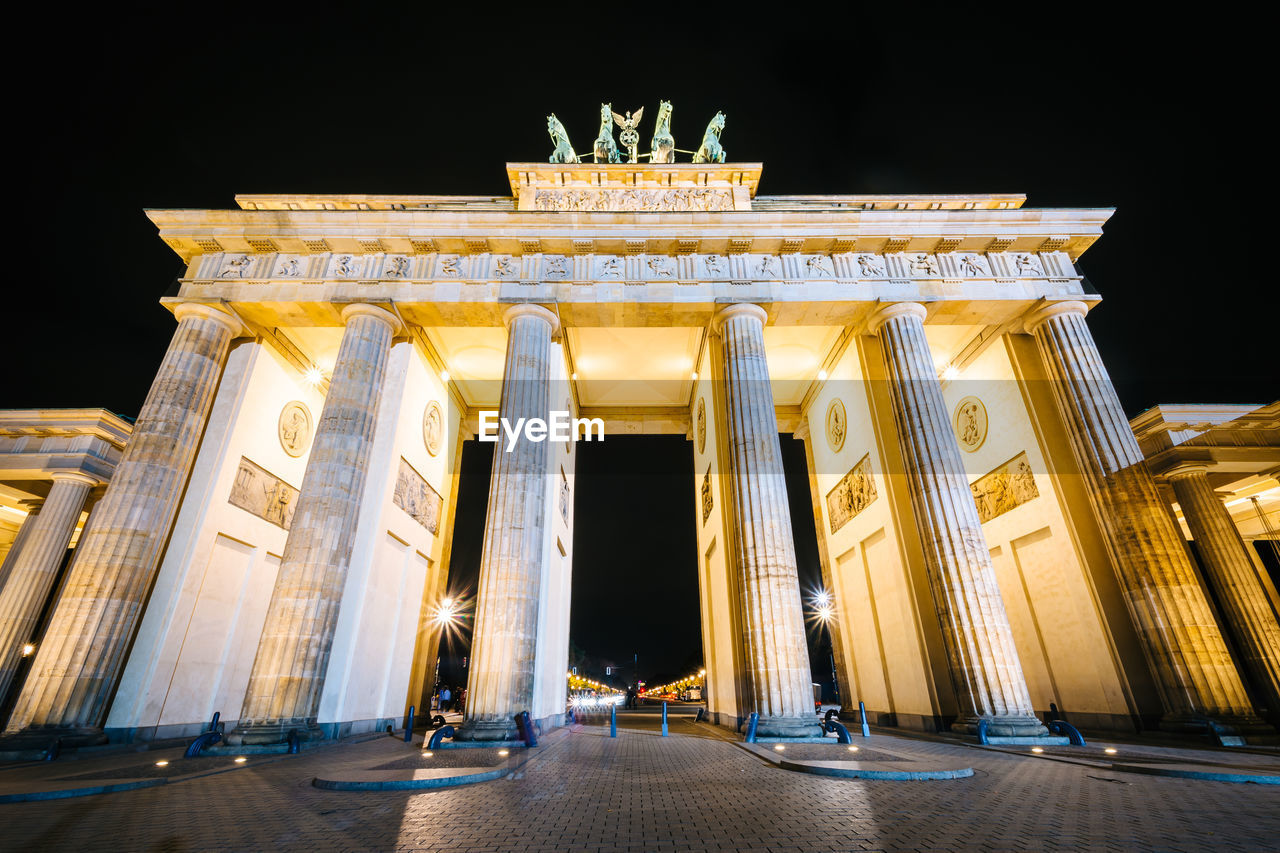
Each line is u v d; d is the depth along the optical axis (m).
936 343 31.19
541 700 22.69
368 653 23.39
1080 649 23.53
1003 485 28.00
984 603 20.25
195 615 22.25
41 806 9.78
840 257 26.12
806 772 12.80
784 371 35.25
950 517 21.53
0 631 27.45
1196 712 19.25
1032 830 7.70
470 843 7.29
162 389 22.70
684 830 7.84
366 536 23.38
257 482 26.03
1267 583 33.19
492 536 20.92
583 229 25.67
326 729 20.09
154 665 20.31
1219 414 27.69
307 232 25.28
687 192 29.69
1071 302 25.00
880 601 27.48
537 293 25.16
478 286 25.20
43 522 29.91
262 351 26.30
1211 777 11.45
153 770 14.16
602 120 34.34
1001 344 27.83
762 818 8.52
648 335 31.89
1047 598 25.31
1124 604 22.38
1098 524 23.12
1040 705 25.62
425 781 11.21
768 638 19.80
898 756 15.12
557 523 27.75
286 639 18.97
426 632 31.06
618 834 7.65
